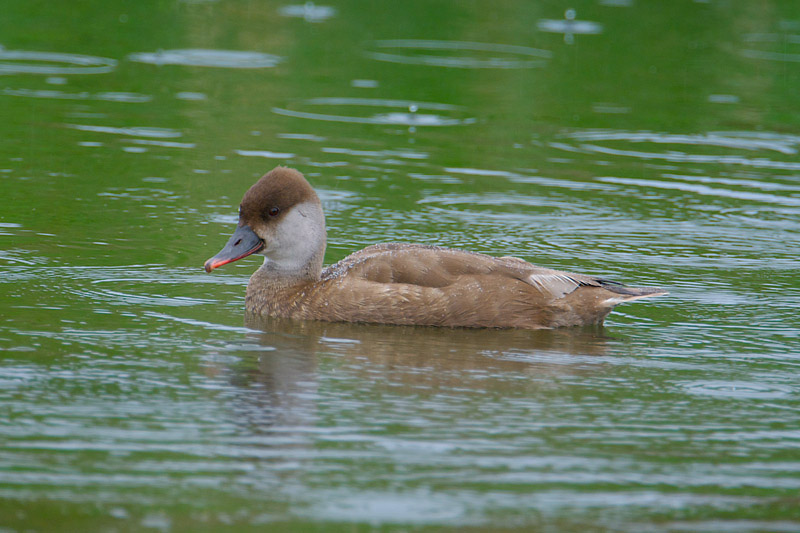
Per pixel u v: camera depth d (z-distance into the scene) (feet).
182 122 69.46
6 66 80.48
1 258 44.14
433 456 27.61
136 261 44.96
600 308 39.11
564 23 101.91
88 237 47.85
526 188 59.52
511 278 39.19
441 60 87.92
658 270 46.39
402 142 67.46
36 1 99.40
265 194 39.58
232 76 81.25
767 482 26.76
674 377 33.96
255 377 32.65
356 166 61.98
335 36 93.56
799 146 69.62
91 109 71.36
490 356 35.45
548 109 76.28
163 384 31.83
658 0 111.55
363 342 36.50
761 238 51.67
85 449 27.32
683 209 56.44
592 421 30.25
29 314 37.73
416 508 24.89
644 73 87.04
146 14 98.12
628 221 54.13
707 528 24.39
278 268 39.96
